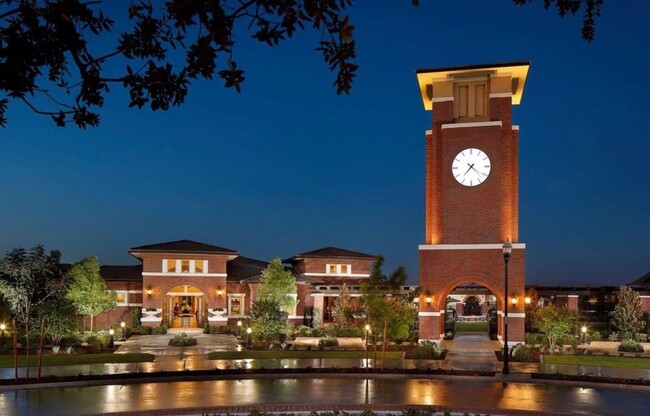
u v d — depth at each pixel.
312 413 16.03
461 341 43.84
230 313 58.50
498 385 27.23
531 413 20.34
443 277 40.19
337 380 28.50
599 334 47.41
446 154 40.91
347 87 6.07
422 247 40.56
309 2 5.56
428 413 15.48
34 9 5.53
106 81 6.12
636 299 47.28
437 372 29.56
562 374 29.23
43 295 28.03
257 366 32.28
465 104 42.28
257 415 15.98
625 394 25.11
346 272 64.94
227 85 6.10
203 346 43.25
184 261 56.25
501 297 39.53
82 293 44.41
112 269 59.75
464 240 40.31
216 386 26.59
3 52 5.52
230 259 58.59
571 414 20.70
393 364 33.09
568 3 7.09
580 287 58.16
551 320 38.38
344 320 52.19
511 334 39.28
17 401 22.88
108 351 40.09
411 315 33.34
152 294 55.16
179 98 6.34
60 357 35.88
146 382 27.56
